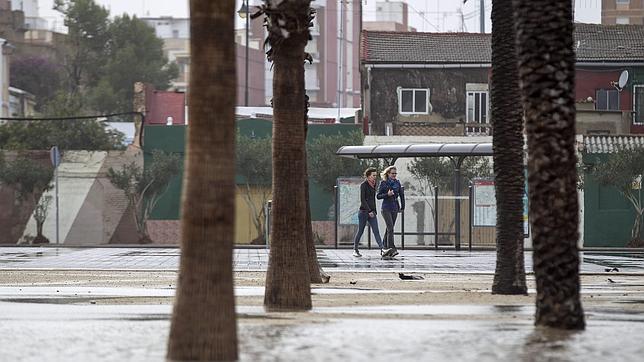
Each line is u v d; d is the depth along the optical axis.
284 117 33.50
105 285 45.06
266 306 33.53
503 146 40.62
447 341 23.97
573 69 26.73
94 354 21.78
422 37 116.31
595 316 31.22
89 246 90.88
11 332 25.98
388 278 49.41
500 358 21.23
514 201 40.47
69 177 99.88
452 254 72.38
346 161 96.62
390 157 76.75
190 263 20.52
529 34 26.66
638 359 21.34
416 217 88.75
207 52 20.47
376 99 112.62
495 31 40.62
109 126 124.75
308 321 28.83
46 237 99.00
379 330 26.23
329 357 21.19
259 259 66.94
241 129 104.19
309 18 34.62
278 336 24.83
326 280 46.00
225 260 20.55
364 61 112.31
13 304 35.38
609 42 114.50
